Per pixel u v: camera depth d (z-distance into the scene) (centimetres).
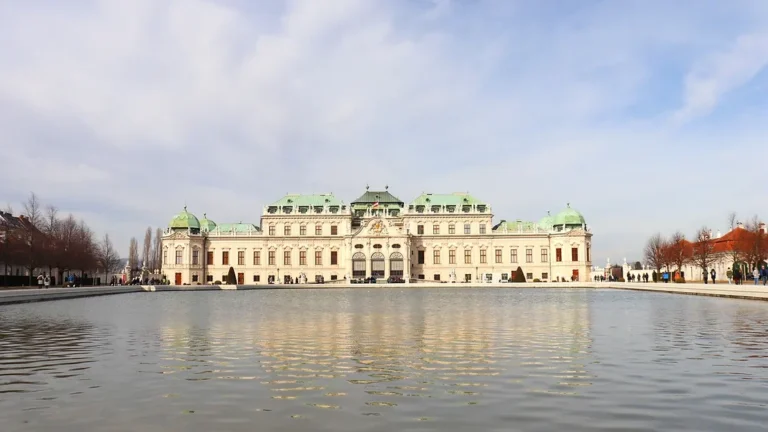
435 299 9225
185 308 7106
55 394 2314
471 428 1875
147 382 2509
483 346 3431
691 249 17862
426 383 2459
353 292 12988
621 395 2253
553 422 1930
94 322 5091
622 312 5934
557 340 3684
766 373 2636
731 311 5900
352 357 3070
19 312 6341
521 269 19150
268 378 2572
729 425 1892
